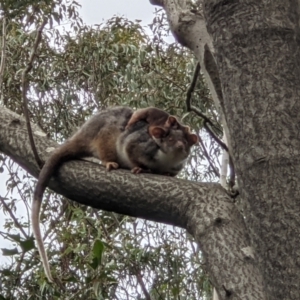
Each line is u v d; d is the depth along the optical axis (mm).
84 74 17047
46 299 13016
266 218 4914
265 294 4918
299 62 5270
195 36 6824
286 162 4945
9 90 16812
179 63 16312
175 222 6449
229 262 5516
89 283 12008
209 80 6535
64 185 7230
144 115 9336
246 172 5098
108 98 16750
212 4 5512
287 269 4727
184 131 9570
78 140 8656
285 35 5262
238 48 5305
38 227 7688
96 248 8398
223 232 5812
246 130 5141
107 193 6789
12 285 11422
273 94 5113
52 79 17047
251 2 5348
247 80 5215
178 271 14328
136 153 8875
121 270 13398
